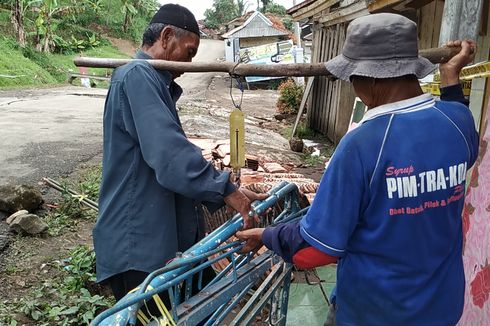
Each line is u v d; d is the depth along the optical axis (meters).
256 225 2.18
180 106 15.60
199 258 1.68
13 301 3.38
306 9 10.85
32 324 3.14
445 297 1.60
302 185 4.46
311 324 3.26
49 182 5.28
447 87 1.92
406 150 1.47
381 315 1.59
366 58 1.52
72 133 9.66
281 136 11.76
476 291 2.48
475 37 2.86
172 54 2.10
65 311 3.18
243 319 1.99
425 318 1.57
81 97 17.33
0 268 3.82
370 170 1.48
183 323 1.64
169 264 1.61
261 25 31.53
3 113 12.44
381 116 1.52
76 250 4.09
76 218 4.95
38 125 10.55
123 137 1.98
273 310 2.40
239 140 2.13
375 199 1.50
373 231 1.53
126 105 1.93
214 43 50.31
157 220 2.02
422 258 1.54
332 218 1.49
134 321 1.46
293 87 14.81
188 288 1.90
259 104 18.83
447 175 1.51
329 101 10.95
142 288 1.49
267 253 2.23
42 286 3.59
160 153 1.79
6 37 26.47
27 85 22.38
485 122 2.83
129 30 42.28
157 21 2.10
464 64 1.92
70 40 34.38
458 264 1.66
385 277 1.55
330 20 10.14
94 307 3.26
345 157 1.49
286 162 8.30
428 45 5.69
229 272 2.02
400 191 1.48
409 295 1.55
